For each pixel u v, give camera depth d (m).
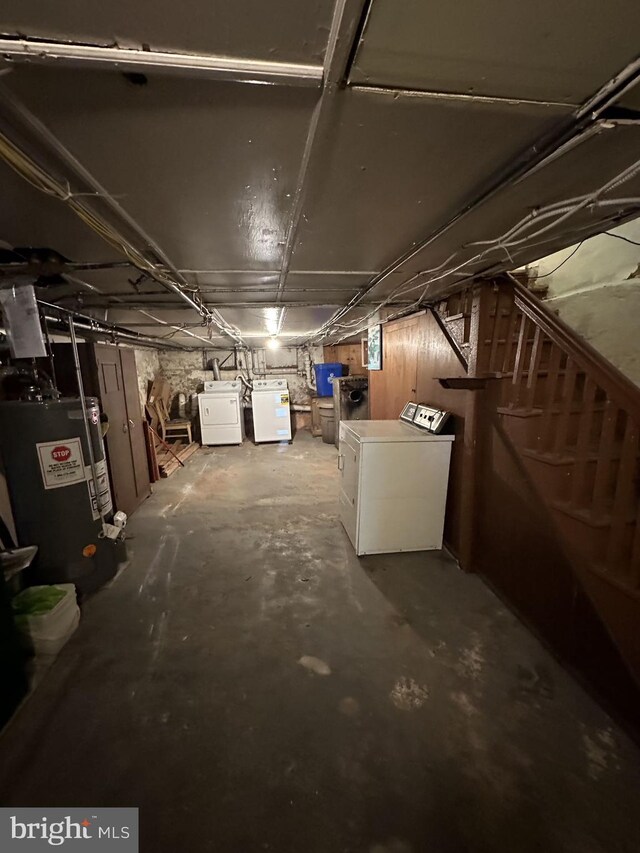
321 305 2.66
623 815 1.07
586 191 1.06
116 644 1.77
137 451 3.60
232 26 0.52
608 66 0.61
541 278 2.42
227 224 1.24
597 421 1.84
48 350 2.40
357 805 1.11
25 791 1.16
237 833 1.05
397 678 1.55
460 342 2.23
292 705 1.44
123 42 0.54
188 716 1.40
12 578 1.80
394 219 1.23
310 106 0.69
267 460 5.19
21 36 0.52
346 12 0.50
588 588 1.40
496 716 1.38
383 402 3.86
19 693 1.45
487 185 1.01
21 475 1.91
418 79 0.63
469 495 2.28
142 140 0.78
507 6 0.50
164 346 5.70
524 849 1.00
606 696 1.39
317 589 2.19
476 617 1.93
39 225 1.21
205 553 2.64
